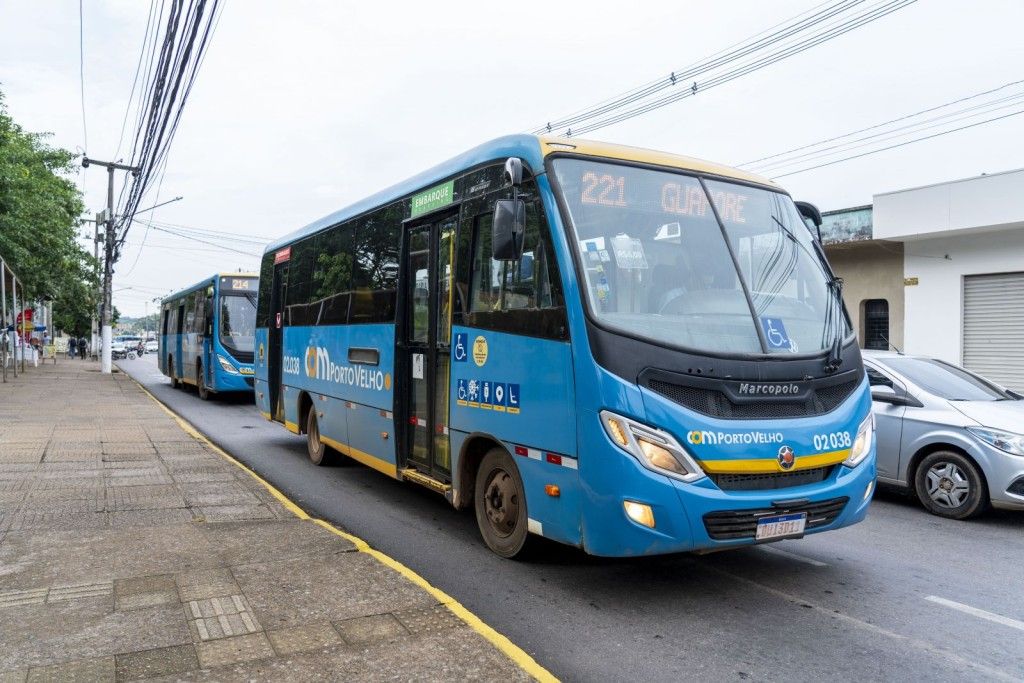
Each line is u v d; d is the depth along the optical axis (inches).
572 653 157.2
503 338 211.2
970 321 630.5
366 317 309.6
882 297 692.7
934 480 287.7
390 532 255.0
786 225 221.8
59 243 970.7
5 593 169.9
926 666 152.6
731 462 171.5
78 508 252.2
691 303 191.2
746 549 236.5
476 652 142.6
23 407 598.5
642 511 167.3
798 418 183.2
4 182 799.7
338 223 353.7
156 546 207.6
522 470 201.8
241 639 146.9
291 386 414.9
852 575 211.8
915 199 635.5
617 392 171.2
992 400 303.6
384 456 289.1
